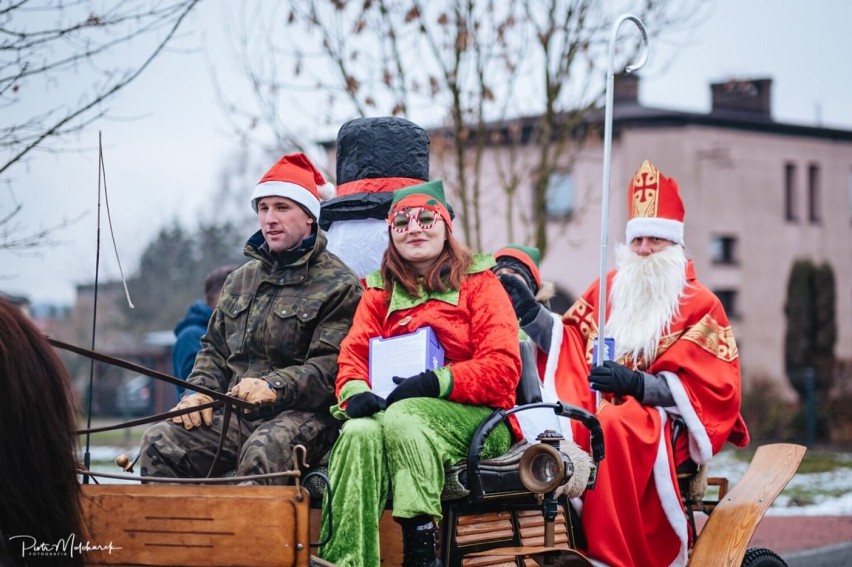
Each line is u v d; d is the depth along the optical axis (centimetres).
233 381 513
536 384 521
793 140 3086
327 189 559
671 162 2889
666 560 562
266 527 384
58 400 354
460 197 1280
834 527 1034
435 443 438
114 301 4809
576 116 1328
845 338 3159
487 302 474
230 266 773
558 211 2802
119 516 398
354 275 518
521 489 462
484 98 1277
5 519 342
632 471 556
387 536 452
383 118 613
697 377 585
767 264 3038
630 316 616
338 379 474
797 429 2448
